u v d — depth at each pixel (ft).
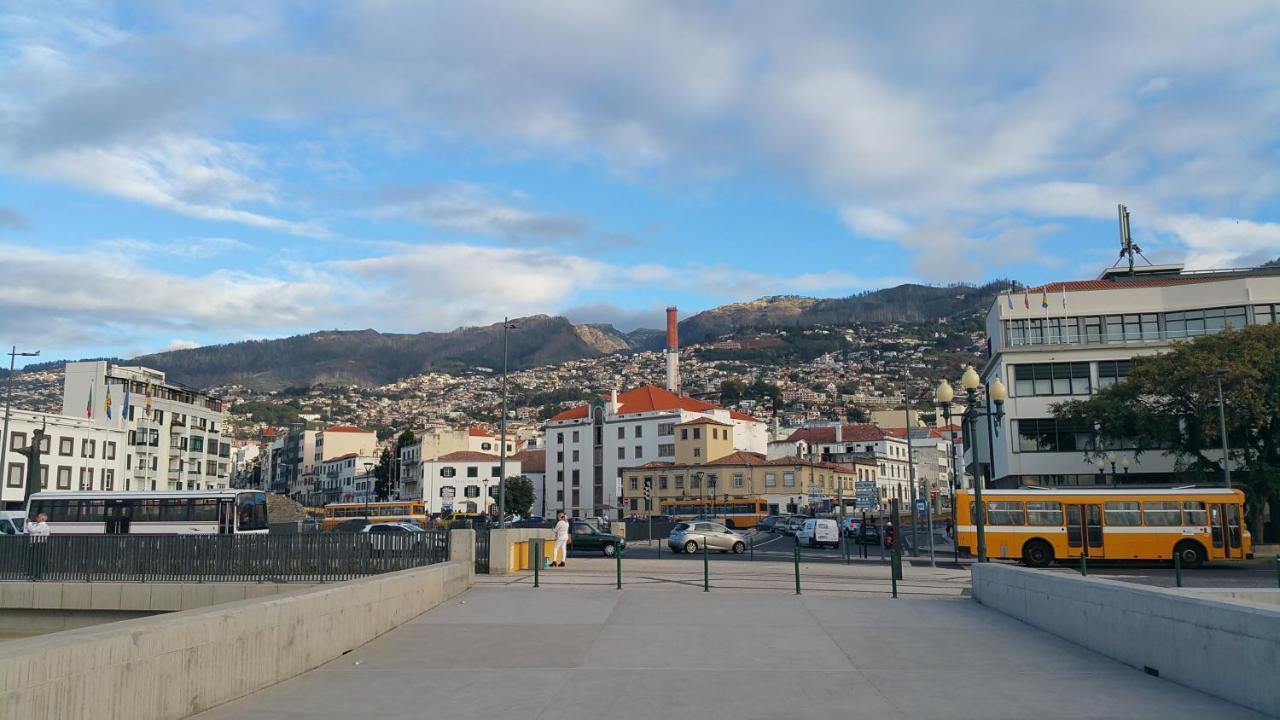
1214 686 32.83
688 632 49.67
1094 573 108.78
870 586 80.33
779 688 35.14
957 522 117.60
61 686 22.97
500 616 55.88
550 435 424.05
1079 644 45.32
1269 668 29.25
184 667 29.19
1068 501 115.44
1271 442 156.87
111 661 25.14
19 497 251.80
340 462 529.45
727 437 377.50
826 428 458.91
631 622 53.47
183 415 343.05
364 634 45.88
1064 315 206.49
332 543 87.45
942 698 33.30
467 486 416.46
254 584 85.51
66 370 306.14
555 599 65.00
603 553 151.33
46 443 264.72
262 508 151.23
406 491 449.06
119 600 86.84
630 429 395.14
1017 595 55.11
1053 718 30.12
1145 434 161.17
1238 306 194.90
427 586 58.80
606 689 34.96
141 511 145.18
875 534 207.00
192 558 88.58
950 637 48.14
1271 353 150.10
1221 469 160.66
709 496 352.28
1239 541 112.27
